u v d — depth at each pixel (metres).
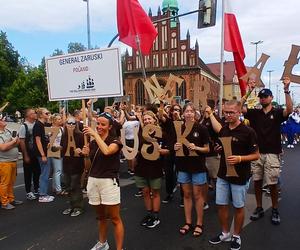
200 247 4.87
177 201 7.32
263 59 5.75
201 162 5.27
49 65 5.31
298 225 5.68
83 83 5.06
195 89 6.30
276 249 4.76
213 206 6.85
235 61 9.39
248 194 7.67
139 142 5.71
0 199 7.12
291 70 5.46
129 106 10.79
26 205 7.25
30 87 43.94
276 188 5.79
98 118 4.49
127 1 9.26
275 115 5.73
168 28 60.78
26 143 7.67
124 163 11.97
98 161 4.49
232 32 9.24
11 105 44.25
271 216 5.99
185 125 5.25
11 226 5.95
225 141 4.64
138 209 6.80
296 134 19.86
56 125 7.76
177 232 5.46
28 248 5.02
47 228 5.81
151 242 5.07
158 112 6.00
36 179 8.02
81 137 6.41
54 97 5.33
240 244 4.81
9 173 7.02
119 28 9.45
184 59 59.84
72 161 6.42
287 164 12.00
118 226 4.55
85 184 7.25
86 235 5.45
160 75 60.62
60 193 8.16
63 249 4.95
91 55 4.95
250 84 5.79
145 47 9.38
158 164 5.66
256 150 4.60
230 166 4.59
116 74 4.84
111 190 4.45
